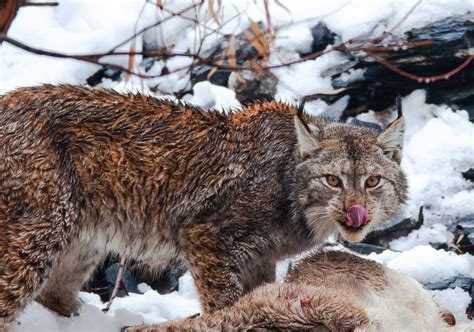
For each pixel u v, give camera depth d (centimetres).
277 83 1659
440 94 1647
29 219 1112
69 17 1795
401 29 1655
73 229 1140
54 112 1152
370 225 1159
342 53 1689
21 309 1112
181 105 1212
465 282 1339
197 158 1188
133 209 1184
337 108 1656
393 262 1366
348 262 1143
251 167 1193
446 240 1443
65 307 1210
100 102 1175
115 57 1717
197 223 1187
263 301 1034
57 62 1725
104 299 1423
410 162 1560
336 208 1148
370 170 1157
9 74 1714
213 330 1027
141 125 1183
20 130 1134
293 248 1219
